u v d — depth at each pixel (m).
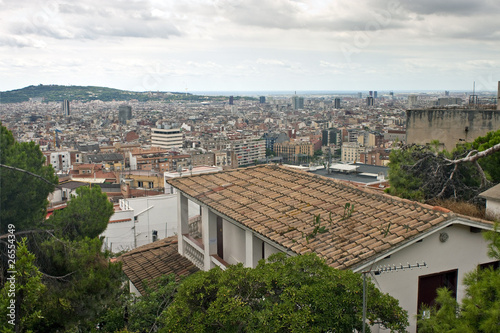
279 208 12.04
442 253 9.79
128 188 44.34
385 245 9.08
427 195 15.84
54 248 10.03
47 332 10.14
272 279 7.76
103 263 10.69
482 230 9.91
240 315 7.30
